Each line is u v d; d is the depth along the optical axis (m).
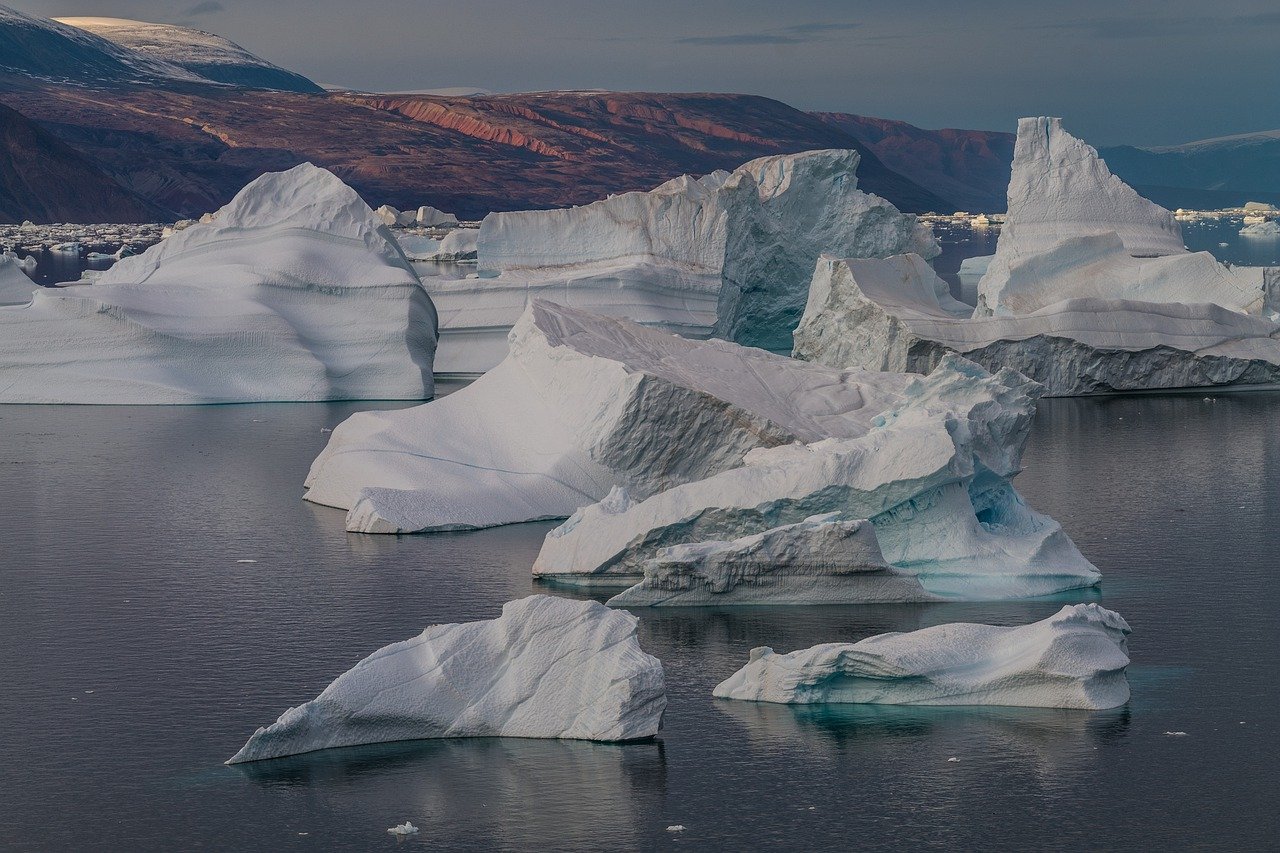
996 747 21.34
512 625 22.52
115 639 26.78
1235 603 29.05
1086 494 40.97
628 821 18.84
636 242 76.38
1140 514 38.06
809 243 85.81
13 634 27.12
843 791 19.77
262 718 22.55
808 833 18.48
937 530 30.73
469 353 71.44
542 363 40.81
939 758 20.92
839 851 17.98
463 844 18.20
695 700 23.48
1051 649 23.00
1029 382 34.03
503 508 37.09
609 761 20.89
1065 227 77.56
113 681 24.36
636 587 28.97
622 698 21.66
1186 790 19.73
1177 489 41.62
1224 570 31.84
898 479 29.98
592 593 29.98
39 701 23.38
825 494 30.33
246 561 32.84
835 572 29.03
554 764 20.80
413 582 30.86
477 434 40.03
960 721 22.48
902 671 23.00
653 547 30.55
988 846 18.08
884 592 29.12
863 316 63.97
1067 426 54.66
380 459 38.91
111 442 49.94
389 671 21.91
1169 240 77.94
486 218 78.19
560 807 19.28
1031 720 22.48
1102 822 18.75
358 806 19.36
